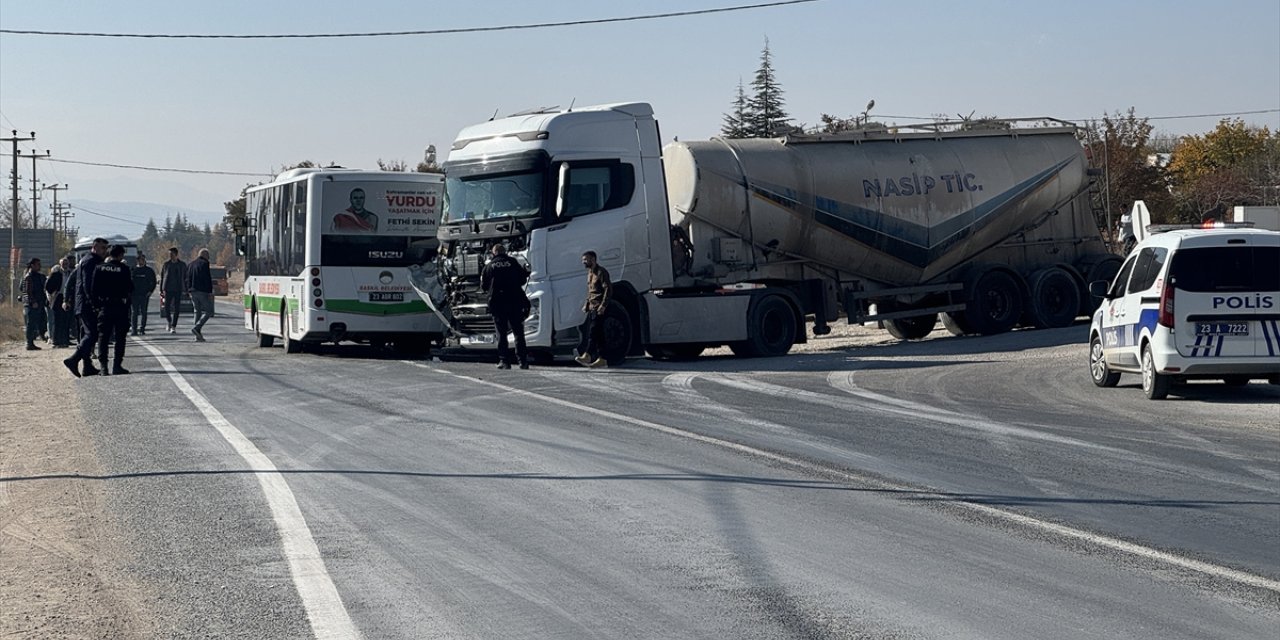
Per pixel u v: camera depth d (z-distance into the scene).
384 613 7.23
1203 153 102.06
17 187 90.00
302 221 27.75
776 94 89.69
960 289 32.06
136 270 39.03
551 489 11.02
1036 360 24.95
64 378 23.03
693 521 9.68
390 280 27.55
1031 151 32.50
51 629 7.00
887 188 29.89
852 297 30.31
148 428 15.43
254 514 10.06
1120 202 73.88
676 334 25.27
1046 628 6.84
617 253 24.42
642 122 24.91
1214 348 17.75
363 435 14.55
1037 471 11.96
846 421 15.62
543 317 23.45
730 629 6.85
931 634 6.73
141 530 9.57
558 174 23.56
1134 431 14.87
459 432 14.71
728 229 27.47
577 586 7.79
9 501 10.91
